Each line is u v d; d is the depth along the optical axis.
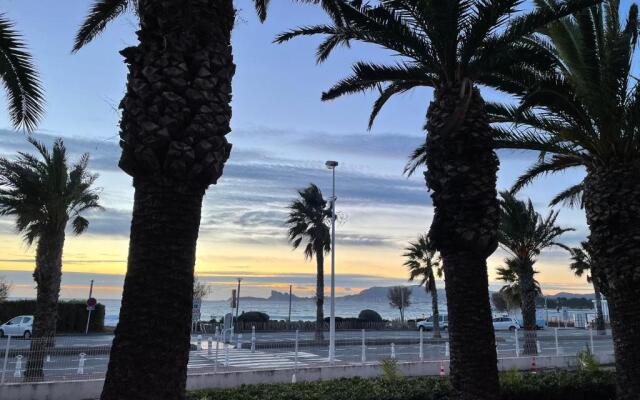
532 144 10.62
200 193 4.91
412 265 42.22
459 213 7.92
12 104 8.88
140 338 4.44
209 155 4.82
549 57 9.45
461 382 7.66
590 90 9.44
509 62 9.06
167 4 4.96
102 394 4.45
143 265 4.59
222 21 5.27
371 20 8.82
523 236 25.27
